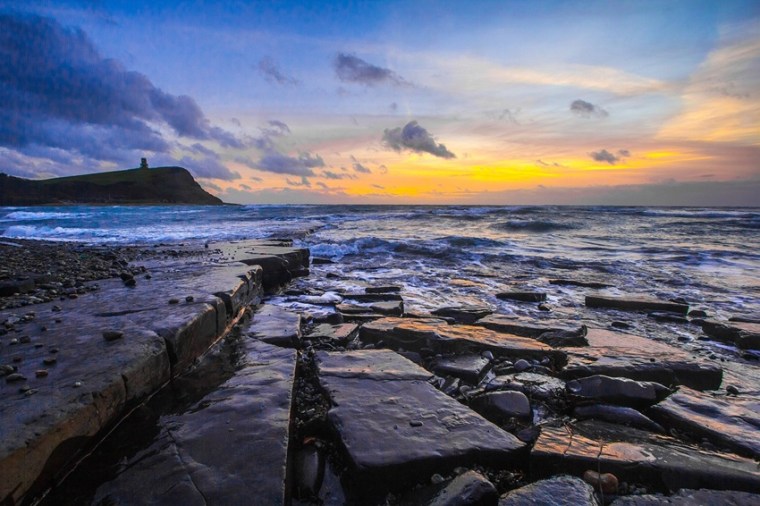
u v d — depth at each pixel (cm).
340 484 252
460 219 3309
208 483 224
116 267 838
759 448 278
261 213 4541
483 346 488
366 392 346
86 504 213
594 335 557
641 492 243
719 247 1606
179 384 361
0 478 193
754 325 600
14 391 260
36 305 485
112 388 279
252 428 278
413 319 607
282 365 401
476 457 260
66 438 234
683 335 611
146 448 260
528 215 3716
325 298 792
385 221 3130
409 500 235
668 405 340
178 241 1666
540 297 823
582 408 345
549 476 259
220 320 493
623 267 1208
